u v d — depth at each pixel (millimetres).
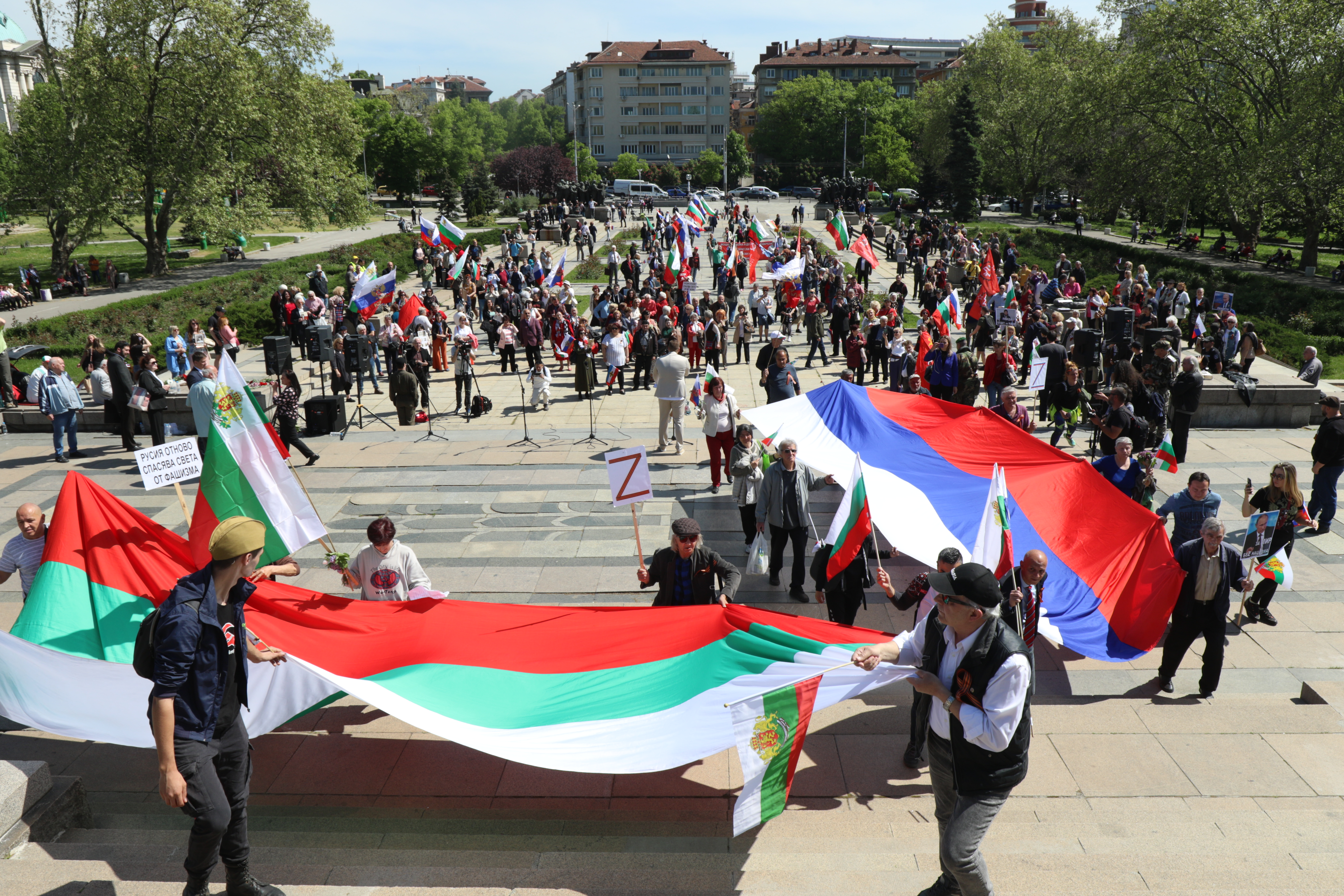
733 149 137125
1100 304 29531
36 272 46531
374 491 16062
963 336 32156
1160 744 7930
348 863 5609
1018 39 86125
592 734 6398
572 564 12789
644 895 4852
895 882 5082
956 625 4203
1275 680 9477
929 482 11250
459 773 7609
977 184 79188
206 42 45562
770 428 13141
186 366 26672
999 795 4262
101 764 7914
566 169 114000
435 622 7500
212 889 4797
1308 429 19609
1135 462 11594
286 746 8062
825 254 56031
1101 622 9281
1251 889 5047
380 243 60375
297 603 7461
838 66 159375
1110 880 5172
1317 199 43312
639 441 19406
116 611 7262
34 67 98750
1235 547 8672
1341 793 7141
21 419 20578
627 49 163375
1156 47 49781
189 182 47000
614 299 36375
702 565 8047
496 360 30656
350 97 55031
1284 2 44938
